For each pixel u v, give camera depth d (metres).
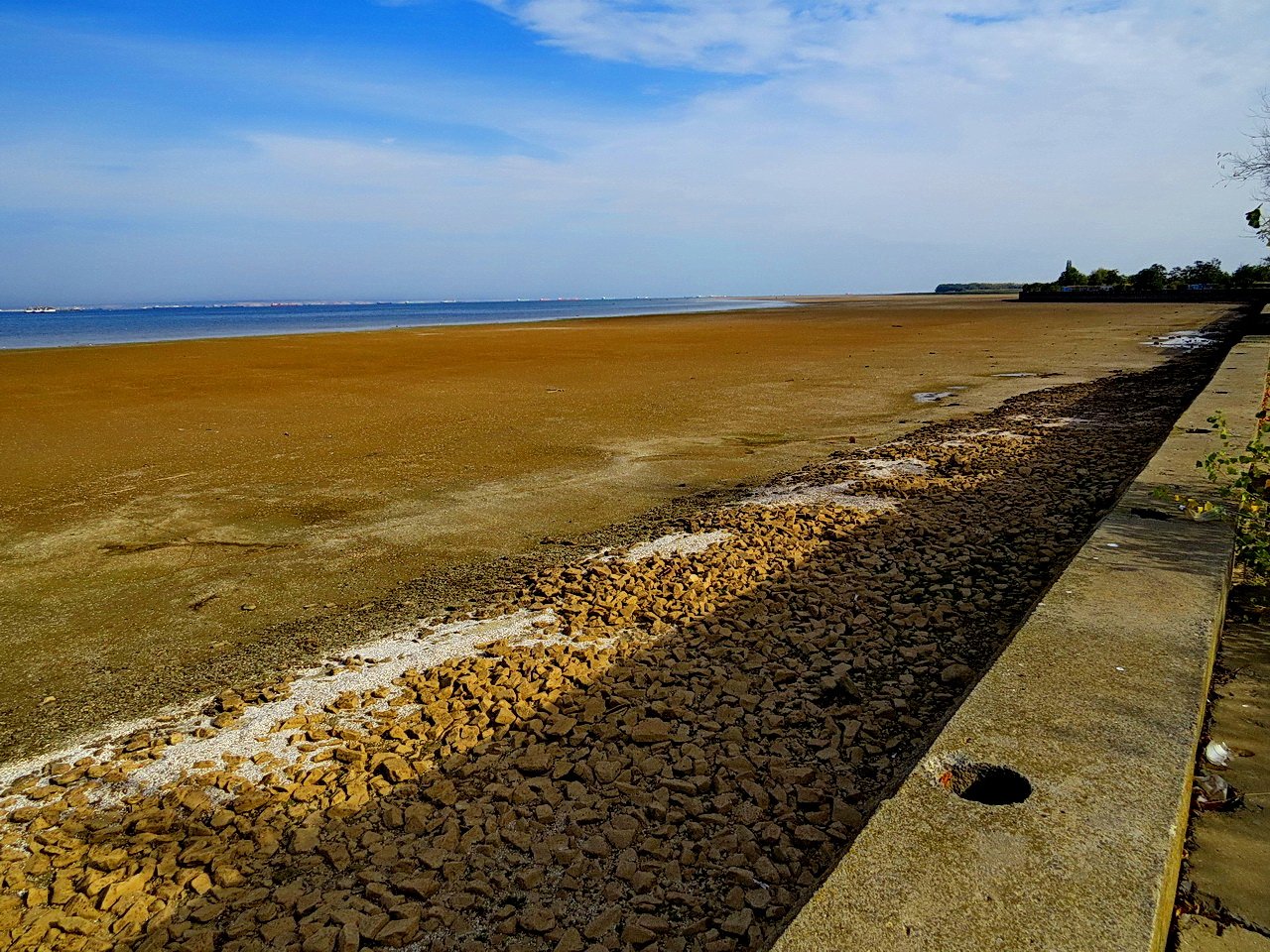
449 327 51.25
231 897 2.99
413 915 2.80
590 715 4.04
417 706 4.35
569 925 2.73
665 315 69.88
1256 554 4.62
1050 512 6.85
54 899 3.06
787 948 1.80
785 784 3.40
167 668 5.18
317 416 14.92
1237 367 12.21
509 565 6.79
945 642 4.63
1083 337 28.94
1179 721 2.56
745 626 4.97
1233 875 2.41
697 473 9.95
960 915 1.84
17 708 4.74
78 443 12.54
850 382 18.53
